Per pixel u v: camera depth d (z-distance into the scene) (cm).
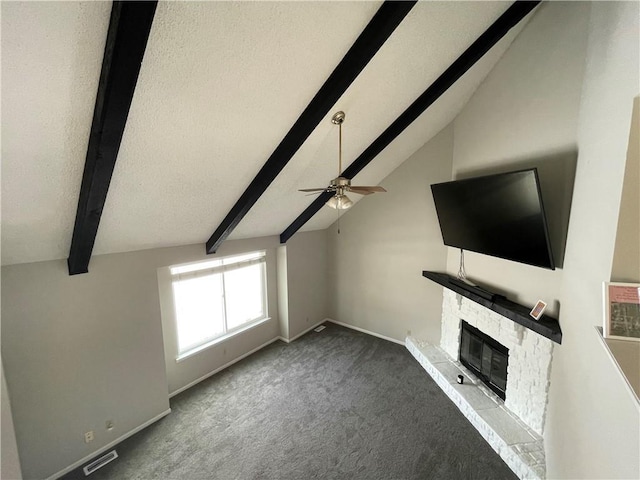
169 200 252
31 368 228
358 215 496
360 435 282
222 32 148
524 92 252
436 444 270
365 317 516
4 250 204
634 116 111
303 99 217
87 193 187
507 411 286
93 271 259
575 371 175
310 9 155
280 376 384
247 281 444
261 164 267
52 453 240
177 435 286
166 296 342
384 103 264
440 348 416
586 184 174
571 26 205
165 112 175
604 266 140
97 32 125
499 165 289
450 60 245
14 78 126
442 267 405
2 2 105
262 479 238
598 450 138
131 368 288
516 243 243
